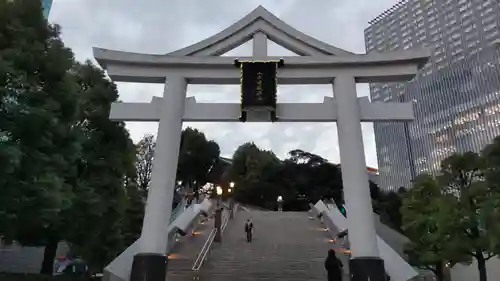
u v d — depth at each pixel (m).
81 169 17.78
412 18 108.12
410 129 94.69
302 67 17.16
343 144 15.97
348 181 15.45
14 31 12.55
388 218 41.00
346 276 16.48
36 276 14.52
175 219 23.66
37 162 11.80
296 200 58.34
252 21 17.86
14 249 28.58
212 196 54.69
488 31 87.50
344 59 16.94
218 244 21.61
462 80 85.25
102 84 19.83
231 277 16.02
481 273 19.83
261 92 16.52
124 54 17.02
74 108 13.61
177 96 16.80
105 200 17.58
